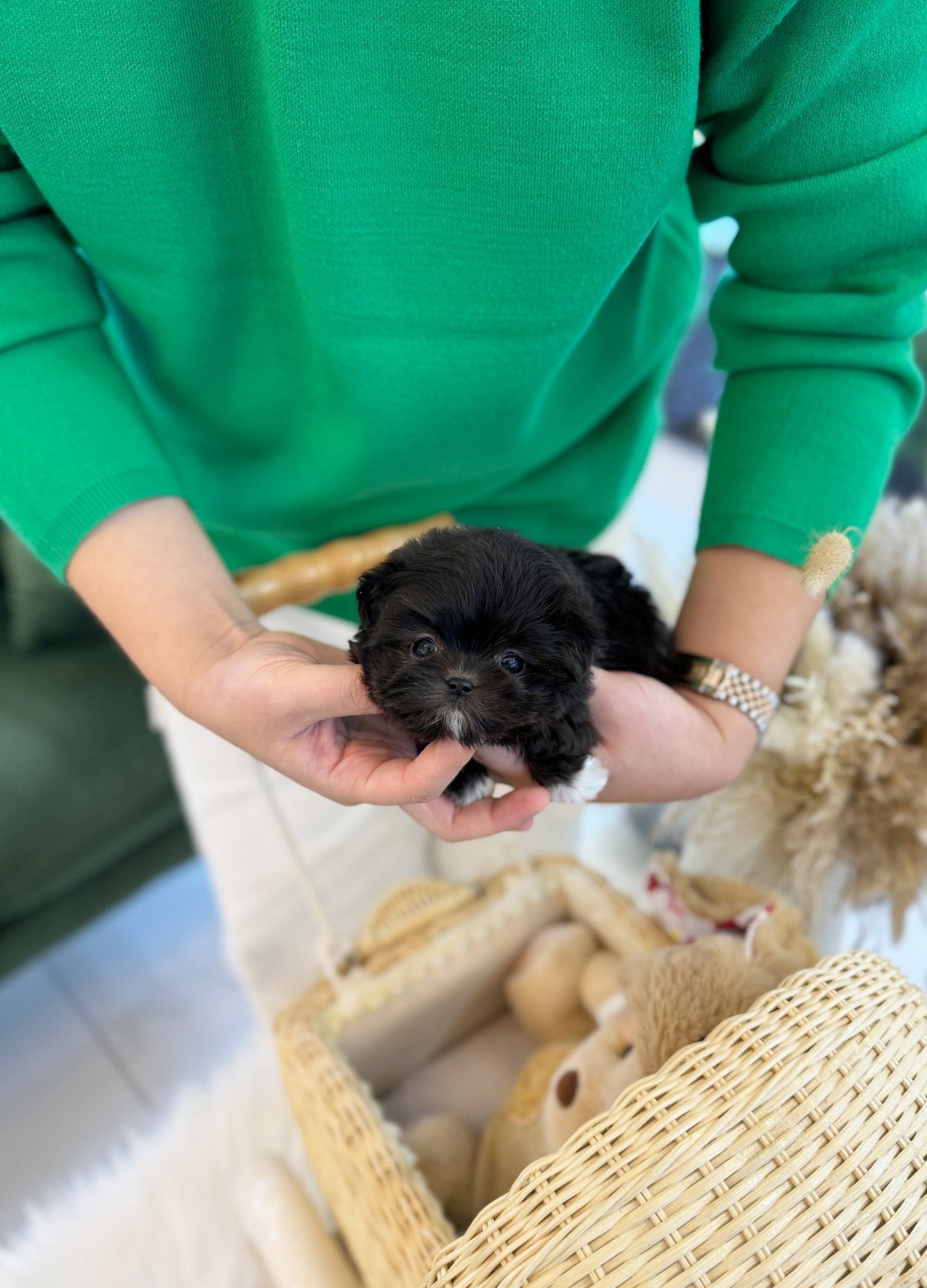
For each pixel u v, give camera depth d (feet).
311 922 5.21
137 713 6.40
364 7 2.35
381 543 3.46
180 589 2.74
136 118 2.59
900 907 3.69
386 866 5.26
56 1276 4.15
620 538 4.80
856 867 3.75
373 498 3.64
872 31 2.34
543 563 2.31
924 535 3.76
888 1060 2.42
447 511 3.81
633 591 2.96
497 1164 3.69
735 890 3.91
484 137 2.48
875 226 2.62
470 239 2.67
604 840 5.69
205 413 3.58
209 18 2.49
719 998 2.96
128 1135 5.11
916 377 2.88
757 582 2.82
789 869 3.85
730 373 3.11
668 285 3.53
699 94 2.61
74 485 2.73
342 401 3.17
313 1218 3.75
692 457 7.28
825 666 3.65
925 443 5.30
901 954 4.01
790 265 2.81
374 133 2.53
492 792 2.73
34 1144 5.87
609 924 4.13
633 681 2.59
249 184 2.82
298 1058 3.66
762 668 2.84
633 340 3.50
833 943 4.04
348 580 3.47
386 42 2.40
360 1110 3.35
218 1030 6.36
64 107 2.57
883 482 2.86
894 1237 2.21
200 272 2.99
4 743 6.08
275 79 2.45
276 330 3.21
